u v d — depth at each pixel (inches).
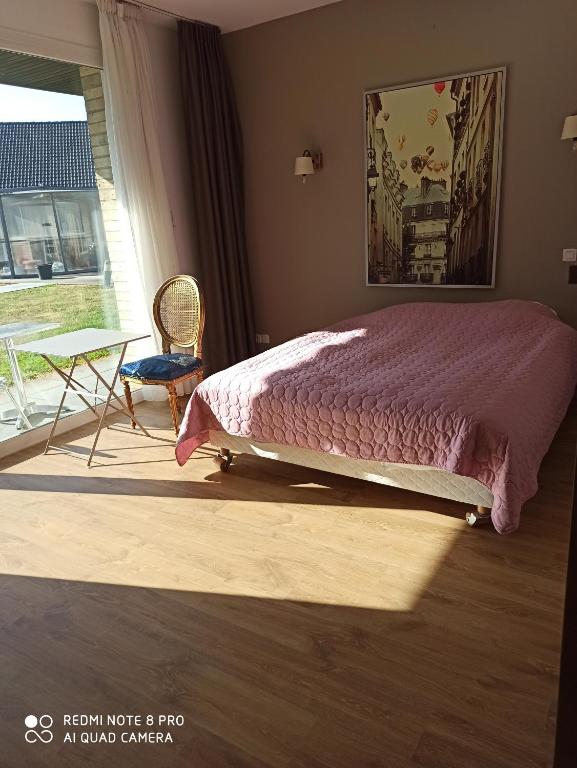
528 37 130.4
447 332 134.5
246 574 84.7
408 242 157.3
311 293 178.5
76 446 137.3
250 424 107.0
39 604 81.1
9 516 105.7
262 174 176.1
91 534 98.3
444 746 56.0
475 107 139.3
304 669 66.6
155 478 118.0
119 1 139.8
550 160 135.4
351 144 158.7
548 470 110.0
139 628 75.2
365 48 149.6
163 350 152.3
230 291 179.2
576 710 30.2
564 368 113.3
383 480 98.7
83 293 148.8
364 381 103.8
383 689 63.1
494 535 90.4
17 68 127.0
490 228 145.5
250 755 56.5
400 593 78.5
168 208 159.0
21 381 137.1
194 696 63.8
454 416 87.0
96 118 145.7
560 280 141.4
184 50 156.9
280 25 159.5
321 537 93.0
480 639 69.5
